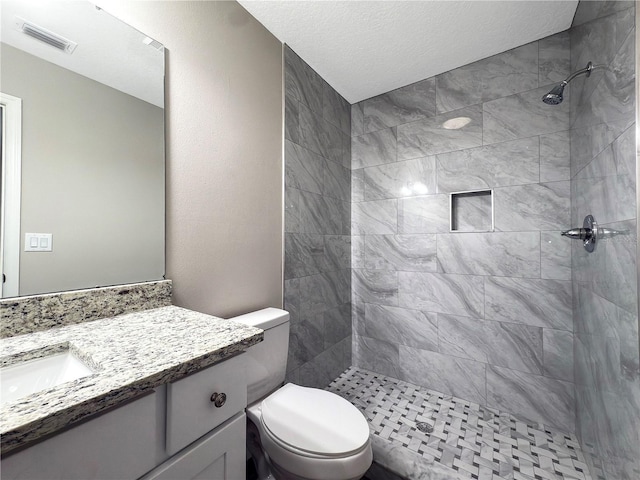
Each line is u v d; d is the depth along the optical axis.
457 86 1.90
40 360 0.68
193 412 0.63
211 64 1.27
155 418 0.58
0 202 0.74
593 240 1.16
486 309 1.80
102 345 0.68
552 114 1.62
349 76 2.00
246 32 1.44
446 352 1.94
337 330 2.15
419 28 1.56
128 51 1.00
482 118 1.82
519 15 1.47
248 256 1.44
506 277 1.74
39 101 0.81
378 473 1.35
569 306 1.57
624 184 0.88
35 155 0.80
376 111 2.24
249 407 1.21
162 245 1.07
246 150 1.44
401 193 2.12
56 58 0.85
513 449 1.44
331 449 0.95
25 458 0.41
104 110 0.94
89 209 0.90
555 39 1.61
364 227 2.29
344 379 2.12
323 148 2.01
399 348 2.12
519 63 1.70
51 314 0.81
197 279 1.20
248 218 1.44
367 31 1.58
